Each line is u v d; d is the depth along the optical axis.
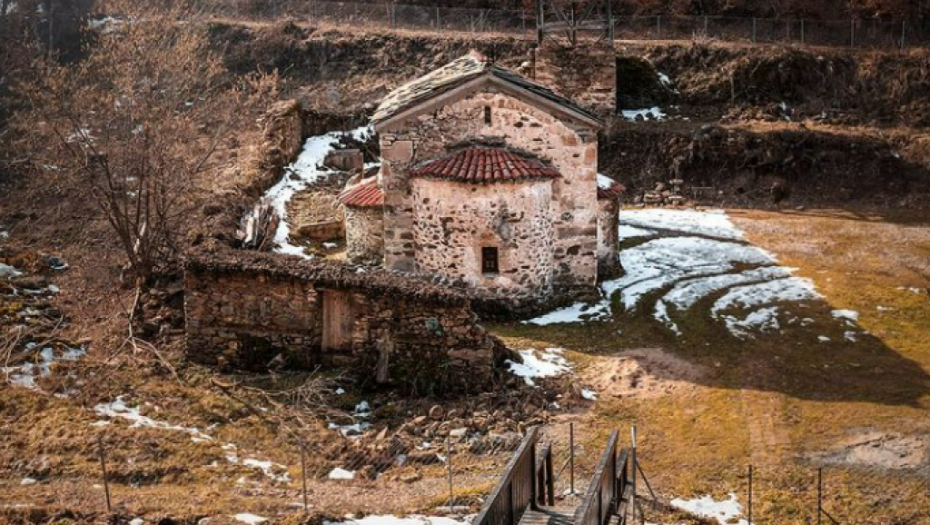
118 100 28.27
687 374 22.55
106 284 25.78
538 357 23.27
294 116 38.47
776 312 26.67
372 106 42.34
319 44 50.84
